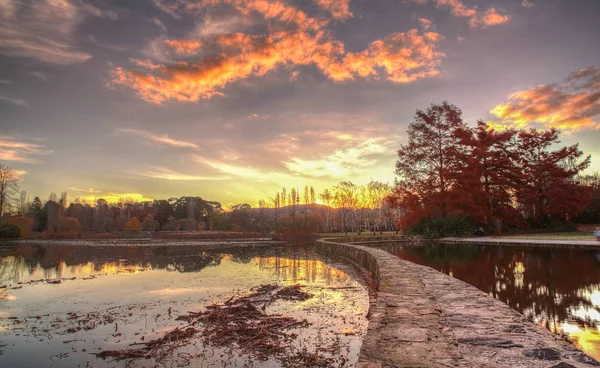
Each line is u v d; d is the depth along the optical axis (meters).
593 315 7.91
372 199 79.88
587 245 21.19
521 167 39.62
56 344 7.75
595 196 43.25
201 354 6.87
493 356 4.19
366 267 18.05
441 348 4.09
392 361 3.72
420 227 38.25
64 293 13.62
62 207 77.06
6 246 44.84
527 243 24.86
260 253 31.75
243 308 10.36
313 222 73.88
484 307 6.63
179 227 96.69
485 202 37.31
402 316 5.51
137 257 28.53
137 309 10.73
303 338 7.63
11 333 8.61
